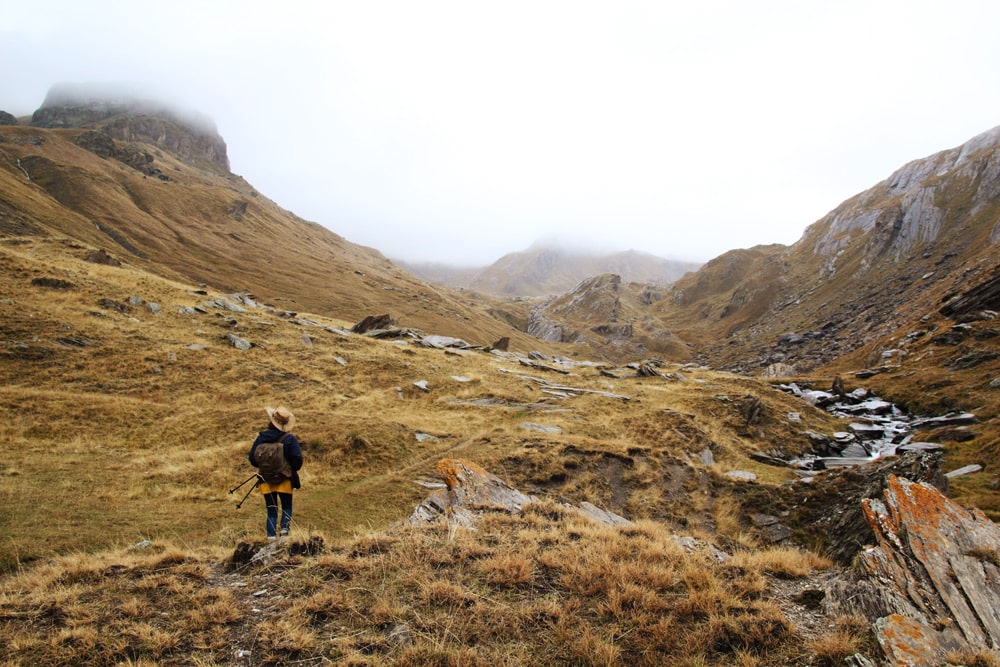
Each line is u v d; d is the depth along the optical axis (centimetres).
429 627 602
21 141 15688
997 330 5609
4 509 1255
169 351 3192
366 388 3478
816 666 570
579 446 2238
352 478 1903
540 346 18250
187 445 2072
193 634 578
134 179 16825
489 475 1265
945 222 14088
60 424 2005
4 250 4112
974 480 2398
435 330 13638
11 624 575
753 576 796
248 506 1530
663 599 688
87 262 5006
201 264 12688
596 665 546
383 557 779
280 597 668
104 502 1411
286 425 927
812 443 3644
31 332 2877
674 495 1938
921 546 769
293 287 13525
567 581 729
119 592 670
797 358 11081
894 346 7419
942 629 624
